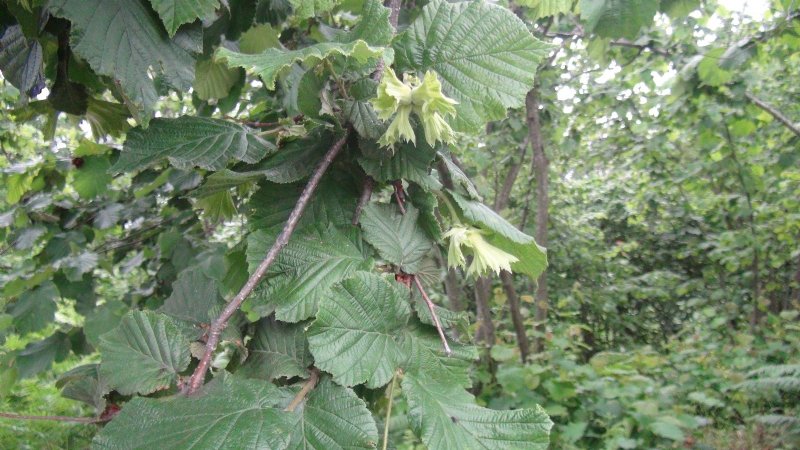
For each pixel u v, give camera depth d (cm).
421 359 33
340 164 38
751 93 163
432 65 37
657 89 175
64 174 104
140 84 34
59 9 32
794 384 144
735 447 146
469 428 29
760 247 210
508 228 39
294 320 32
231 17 49
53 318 104
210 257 93
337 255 34
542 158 150
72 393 33
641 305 333
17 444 151
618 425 126
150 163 35
